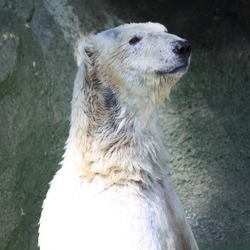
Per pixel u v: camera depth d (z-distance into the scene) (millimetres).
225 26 22359
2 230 17672
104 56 12305
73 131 12320
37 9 19688
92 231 11398
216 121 21875
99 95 12203
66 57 19828
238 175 21797
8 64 17953
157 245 11523
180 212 12398
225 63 22125
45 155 18969
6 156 17797
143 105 12109
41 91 18969
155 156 12242
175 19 22000
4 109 17984
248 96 22172
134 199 11695
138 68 12055
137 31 12266
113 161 11891
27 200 18281
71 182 12008
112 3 21312
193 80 21922
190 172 21672
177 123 21672
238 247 20641
